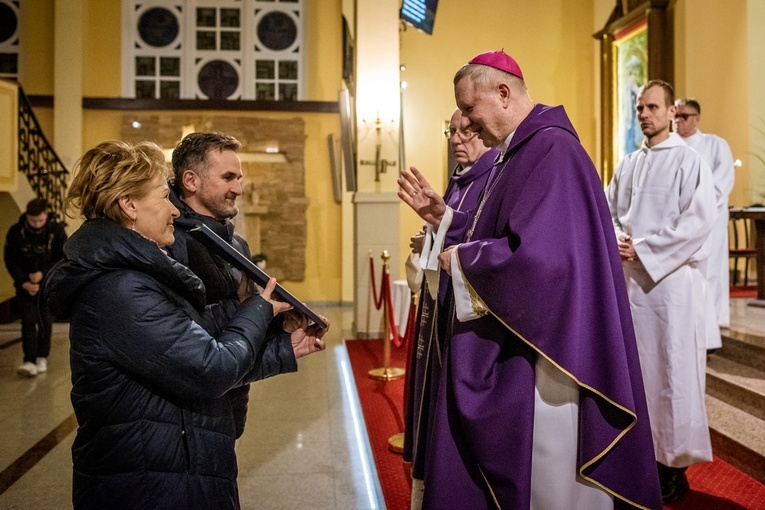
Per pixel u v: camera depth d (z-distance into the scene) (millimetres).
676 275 3158
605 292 1876
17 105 8492
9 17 10602
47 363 6723
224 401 1816
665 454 3104
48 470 3910
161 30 11039
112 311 1569
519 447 1871
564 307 1824
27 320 6152
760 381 4285
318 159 10922
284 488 3623
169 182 2182
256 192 10711
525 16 10859
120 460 1612
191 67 11039
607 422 1877
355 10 7914
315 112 10844
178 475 1645
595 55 10797
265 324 1796
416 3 8383
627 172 3549
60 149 10352
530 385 1905
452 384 1984
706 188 3184
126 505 1605
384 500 3236
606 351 1855
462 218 2223
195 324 1653
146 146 1736
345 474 3828
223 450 1746
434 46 10727
